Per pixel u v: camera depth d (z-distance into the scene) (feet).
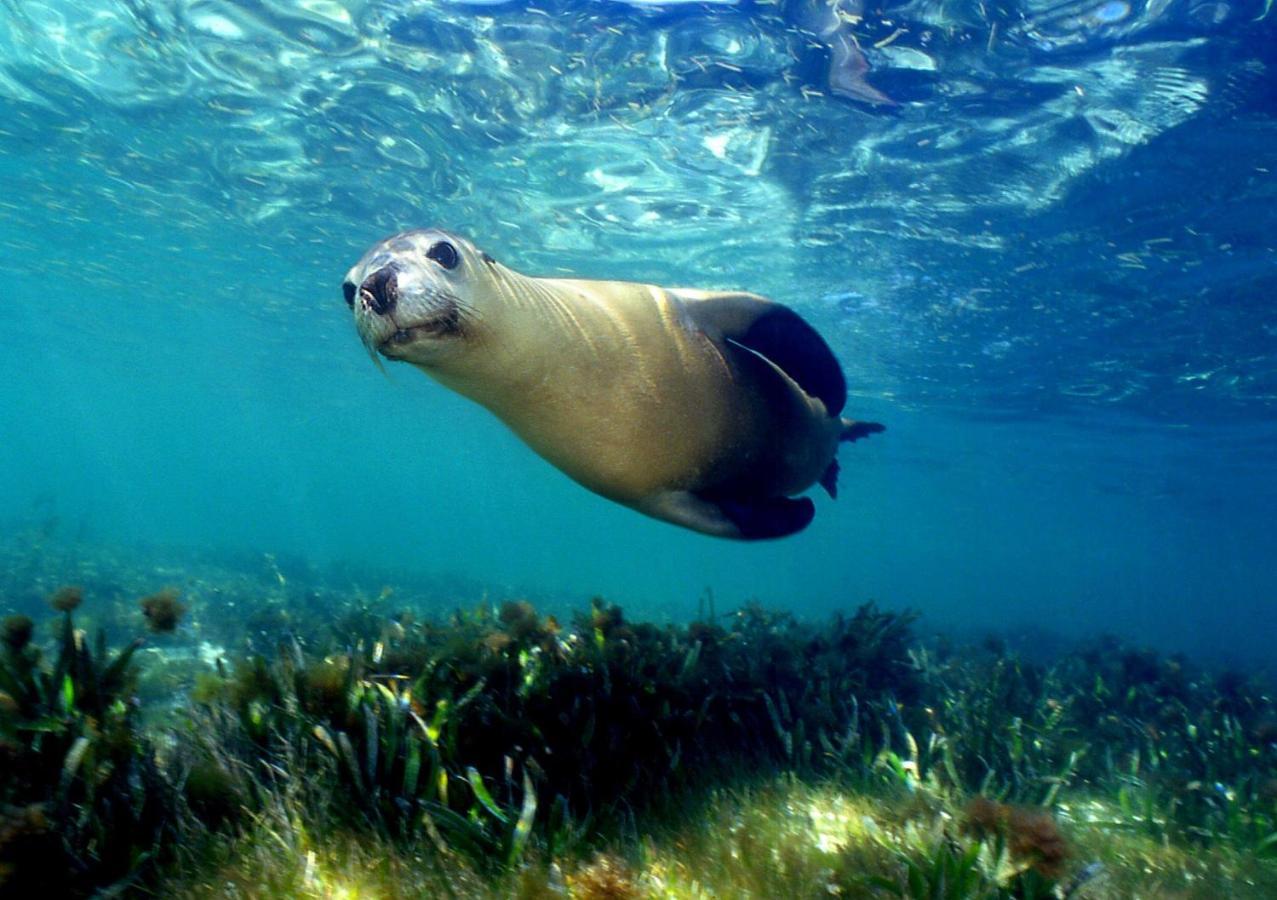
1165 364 17.57
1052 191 11.00
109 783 3.34
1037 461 31.73
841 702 6.01
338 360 30.91
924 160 10.71
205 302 25.08
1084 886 3.56
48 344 38.37
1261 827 4.85
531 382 4.09
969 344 18.13
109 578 15.25
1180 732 7.22
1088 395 20.95
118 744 3.45
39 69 11.57
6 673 3.58
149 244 19.71
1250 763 6.44
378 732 3.79
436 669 4.64
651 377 4.43
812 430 5.71
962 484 40.65
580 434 4.33
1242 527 44.65
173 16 9.75
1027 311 15.57
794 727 5.55
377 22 9.47
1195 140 9.33
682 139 11.07
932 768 5.07
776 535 4.70
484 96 10.72
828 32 8.43
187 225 17.75
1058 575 115.85
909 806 4.26
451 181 13.53
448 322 3.66
